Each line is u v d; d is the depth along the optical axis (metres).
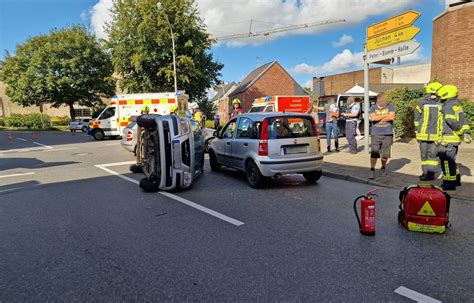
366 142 10.75
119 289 3.17
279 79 45.53
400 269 3.43
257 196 6.57
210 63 37.38
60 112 57.81
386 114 7.29
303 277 3.30
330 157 10.52
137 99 20.06
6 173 9.81
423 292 3.00
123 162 11.30
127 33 31.84
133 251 4.03
